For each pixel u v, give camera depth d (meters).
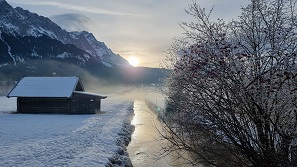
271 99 5.86
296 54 5.94
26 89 41.44
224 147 6.89
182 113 7.34
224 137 6.84
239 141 6.73
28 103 40.91
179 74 6.89
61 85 42.31
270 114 6.10
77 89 46.41
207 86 6.61
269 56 6.12
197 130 7.09
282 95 5.69
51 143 19.69
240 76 6.15
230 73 6.12
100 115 39.31
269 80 5.90
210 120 6.75
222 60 6.12
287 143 6.02
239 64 6.08
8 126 27.20
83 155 16.42
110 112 44.22
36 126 27.55
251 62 6.29
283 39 6.18
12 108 47.94
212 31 6.50
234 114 6.52
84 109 41.22
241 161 6.58
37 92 40.78
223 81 6.35
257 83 6.07
